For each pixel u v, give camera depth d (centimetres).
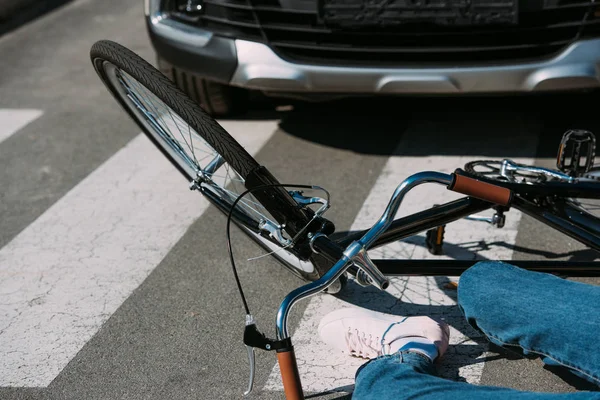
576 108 493
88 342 319
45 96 588
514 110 498
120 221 410
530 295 253
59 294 353
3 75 638
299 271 331
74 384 296
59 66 648
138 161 476
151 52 657
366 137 478
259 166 273
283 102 538
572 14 405
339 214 399
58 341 321
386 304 327
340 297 334
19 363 310
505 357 291
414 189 417
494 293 257
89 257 380
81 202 433
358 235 281
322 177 435
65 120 543
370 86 428
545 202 288
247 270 358
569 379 278
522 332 251
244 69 444
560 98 502
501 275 262
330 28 424
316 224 269
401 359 261
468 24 407
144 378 296
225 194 321
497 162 303
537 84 414
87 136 516
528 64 413
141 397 287
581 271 280
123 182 452
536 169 290
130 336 321
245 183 272
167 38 473
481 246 362
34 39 720
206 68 459
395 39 421
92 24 750
